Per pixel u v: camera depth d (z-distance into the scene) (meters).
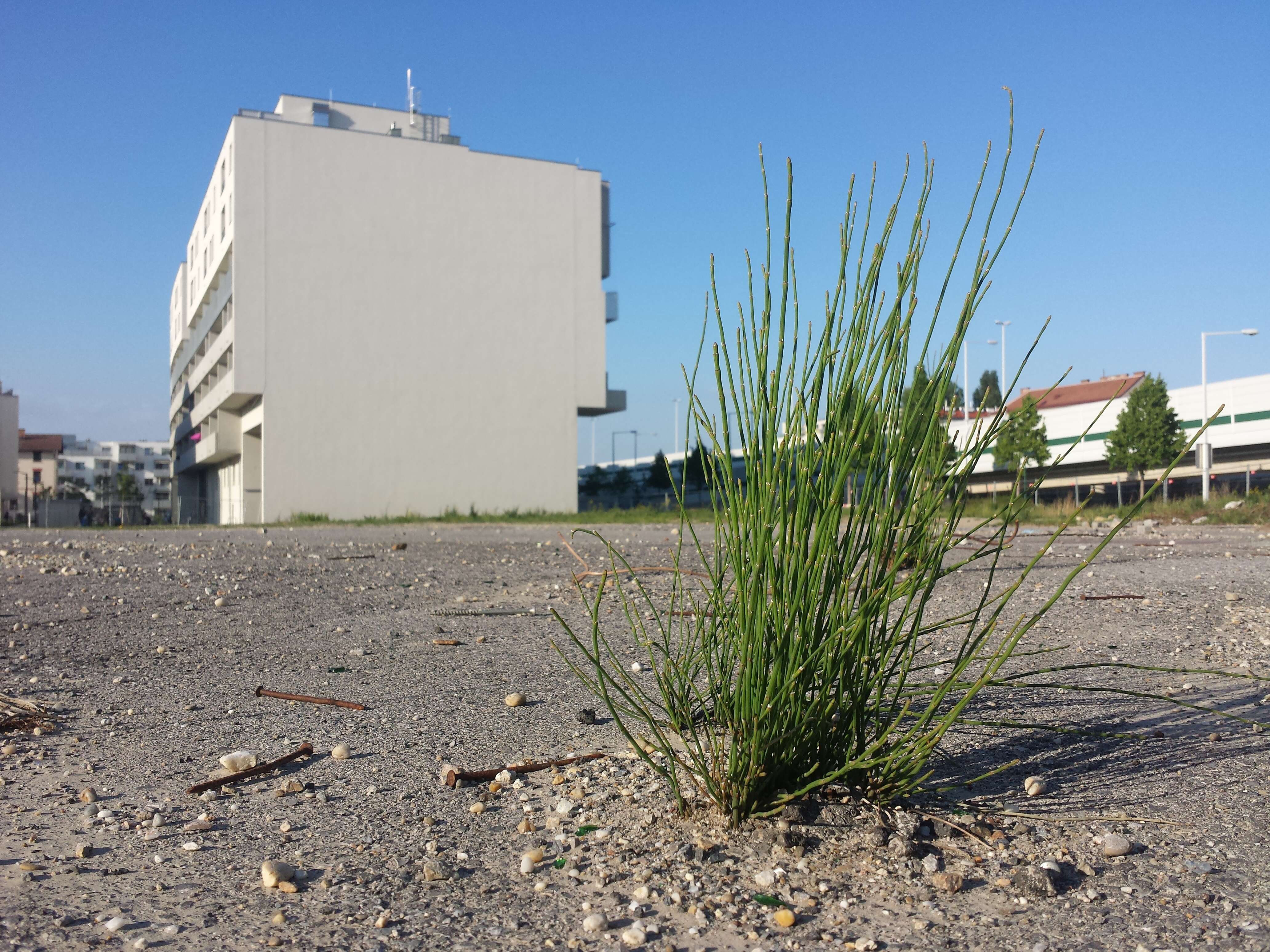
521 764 3.38
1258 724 3.02
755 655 2.62
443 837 2.74
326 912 2.28
